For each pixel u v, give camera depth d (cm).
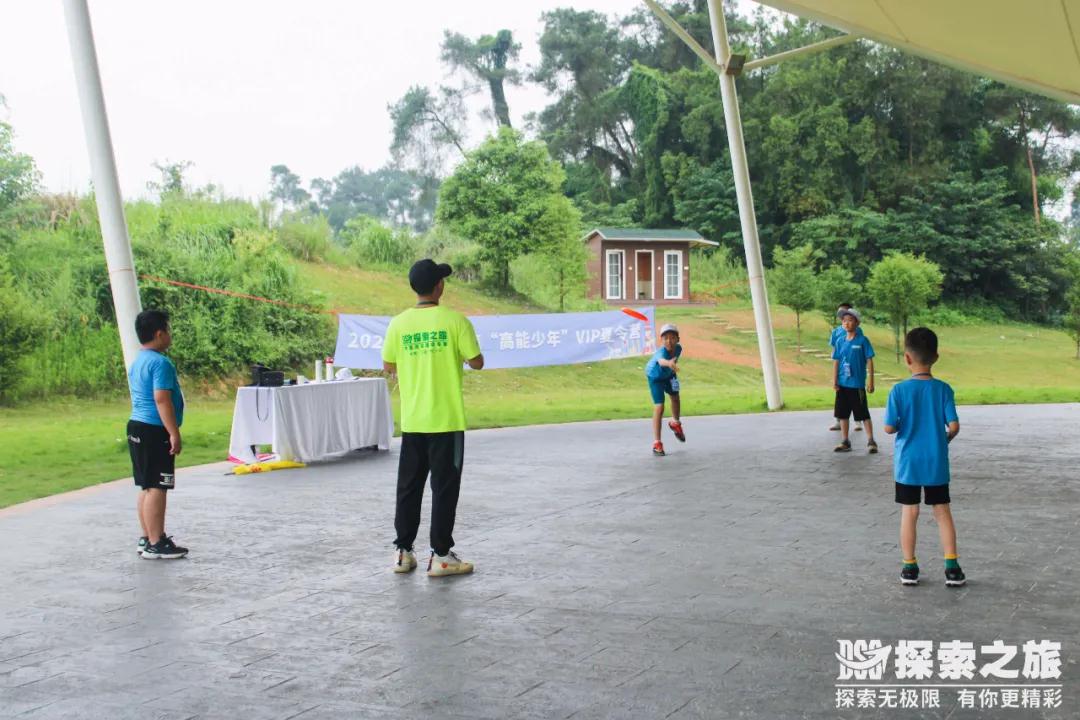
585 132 5753
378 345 1789
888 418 581
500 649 473
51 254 2752
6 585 615
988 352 3822
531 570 634
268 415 1148
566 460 1186
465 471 1094
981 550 677
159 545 689
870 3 1184
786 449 1266
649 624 510
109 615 545
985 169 4991
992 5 1049
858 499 889
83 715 400
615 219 5200
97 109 1142
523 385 2847
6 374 2327
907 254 4228
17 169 2984
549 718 387
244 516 847
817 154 4784
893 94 4903
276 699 414
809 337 3697
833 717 384
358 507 888
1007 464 1103
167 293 2636
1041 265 4709
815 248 4603
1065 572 612
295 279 2941
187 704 411
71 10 1127
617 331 1953
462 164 3844
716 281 4516
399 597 574
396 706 403
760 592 571
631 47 5956
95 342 2545
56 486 1047
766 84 5122
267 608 555
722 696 407
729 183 4938
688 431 1509
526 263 3912
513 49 6056
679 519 803
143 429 684
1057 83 1337
